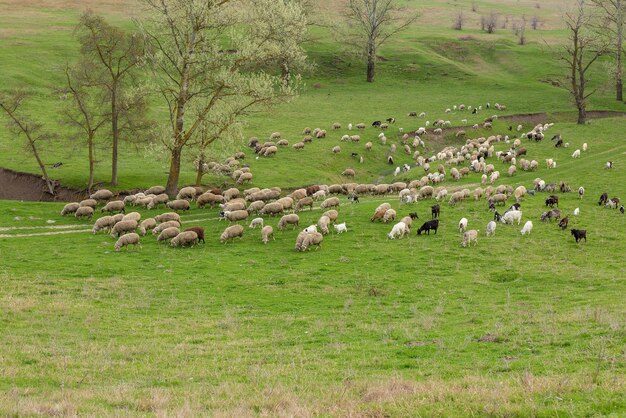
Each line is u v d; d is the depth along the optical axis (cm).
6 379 1457
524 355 1608
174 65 4603
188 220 4147
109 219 3800
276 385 1406
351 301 2469
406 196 4347
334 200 4291
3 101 5075
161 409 1206
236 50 4734
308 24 10225
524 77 10731
